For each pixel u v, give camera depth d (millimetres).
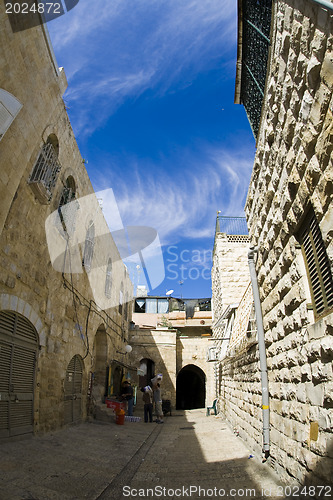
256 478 4691
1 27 5367
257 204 6184
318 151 3191
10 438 5953
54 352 8359
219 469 5352
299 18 3314
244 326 8812
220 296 17453
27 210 6926
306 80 3307
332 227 3021
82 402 10719
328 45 2777
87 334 11469
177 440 8625
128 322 21172
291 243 4414
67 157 9125
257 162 5930
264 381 5617
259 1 5070
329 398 3184
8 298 6125
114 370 16078
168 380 21328
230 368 10766
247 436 7105
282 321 4820
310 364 3691
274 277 5203
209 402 21453
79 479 4512
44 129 7457
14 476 4125
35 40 6379
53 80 7434
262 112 5160
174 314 26062
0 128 5531
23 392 6734
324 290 3578
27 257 6945
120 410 11578
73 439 7531
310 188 3500
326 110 2973
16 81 5898
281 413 4777
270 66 4492
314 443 3494
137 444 7906
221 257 17594
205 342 23250
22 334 6824
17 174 6113
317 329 3486
